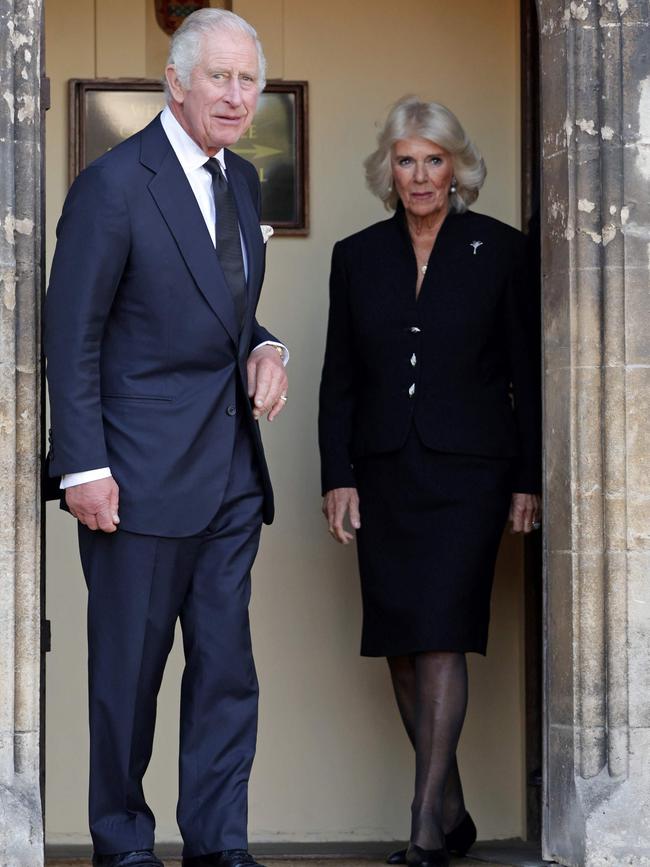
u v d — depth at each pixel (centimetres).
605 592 716
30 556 668
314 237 909
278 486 906
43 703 704
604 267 720
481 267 788
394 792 899
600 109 721
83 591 893
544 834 735
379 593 781
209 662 666
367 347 794
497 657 902
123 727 655
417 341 784
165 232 652
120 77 898
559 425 730
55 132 895
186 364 659
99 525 645
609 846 699
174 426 654
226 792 664
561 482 728
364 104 911
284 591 902
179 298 655
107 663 656
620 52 721
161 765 889
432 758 760
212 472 661
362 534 794
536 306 800
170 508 652
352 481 801
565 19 726
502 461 783
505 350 796
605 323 718
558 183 731
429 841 745
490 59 918
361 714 900
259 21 905
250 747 673
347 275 807
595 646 715
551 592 735
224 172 679
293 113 905
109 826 657
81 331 638
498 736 900
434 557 770
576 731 714
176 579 663
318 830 894
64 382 638
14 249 668
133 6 901
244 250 677
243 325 670
